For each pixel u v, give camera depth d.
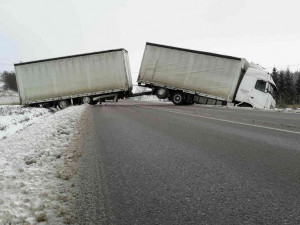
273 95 27.61
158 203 3.33
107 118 14.23
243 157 5.47
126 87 29.98
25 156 5.78
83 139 8.06
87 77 30.27
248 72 26.62
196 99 28.72
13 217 2.93
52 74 30.67
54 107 32.56
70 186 3.98
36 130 10.44
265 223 2.74
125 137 8.26
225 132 8.84
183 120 12.65
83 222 2.89
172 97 29.19
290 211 2.99
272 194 3.49
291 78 83.44
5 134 16.94
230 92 27.02
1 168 4.93
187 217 2.93
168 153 5.99
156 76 28.56
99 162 5.36
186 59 27.95
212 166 4.87
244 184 3.89
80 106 26.56
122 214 3.06
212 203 3.27
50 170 4.80
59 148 6.62
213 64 27.42
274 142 7.02
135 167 4.95
